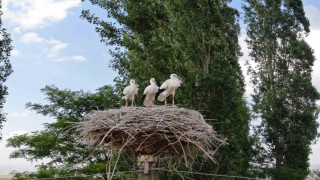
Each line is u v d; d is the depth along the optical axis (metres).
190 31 18.95
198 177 17.69
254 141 22.50
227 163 18.11
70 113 28.16
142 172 8.99
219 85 17.69
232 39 26.67
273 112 26.30
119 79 20.70
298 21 29.00
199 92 17.77
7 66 21.25
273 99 26.16
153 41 19.55
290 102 27.86
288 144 25.61
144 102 11.36
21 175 23.66
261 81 28.92
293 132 26.23
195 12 18.86
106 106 27.23
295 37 28.80
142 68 18.44
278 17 28.42
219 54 18.36
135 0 21.98
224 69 18.23
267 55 28.97
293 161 25.33
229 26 27.05
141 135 8.52
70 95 27.98
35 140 25.03
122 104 18.58
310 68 28.33
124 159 18.34
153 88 11.06
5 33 21.33
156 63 18.92
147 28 21.77
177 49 18.58
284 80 28.09
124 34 20.89
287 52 28.58
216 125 17.78
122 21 22.36
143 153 9.03
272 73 28.52
